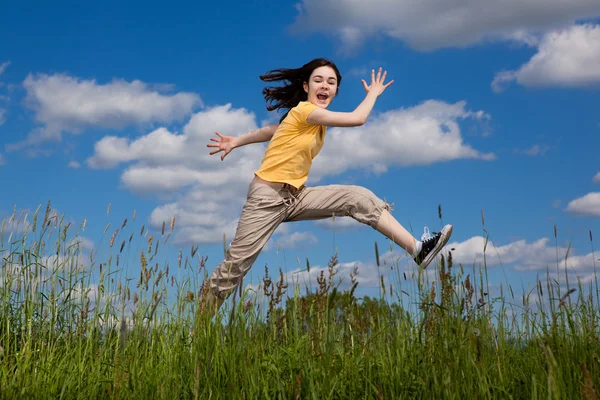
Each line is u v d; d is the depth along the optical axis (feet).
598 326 9.41
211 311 8.73
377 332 8.58
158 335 10.45
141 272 10.91
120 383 7.92
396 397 7.41
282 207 12.81
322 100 13.88
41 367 9.11
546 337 8.79
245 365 7.39
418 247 12.49
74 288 12.09
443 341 7.59
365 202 12.94
